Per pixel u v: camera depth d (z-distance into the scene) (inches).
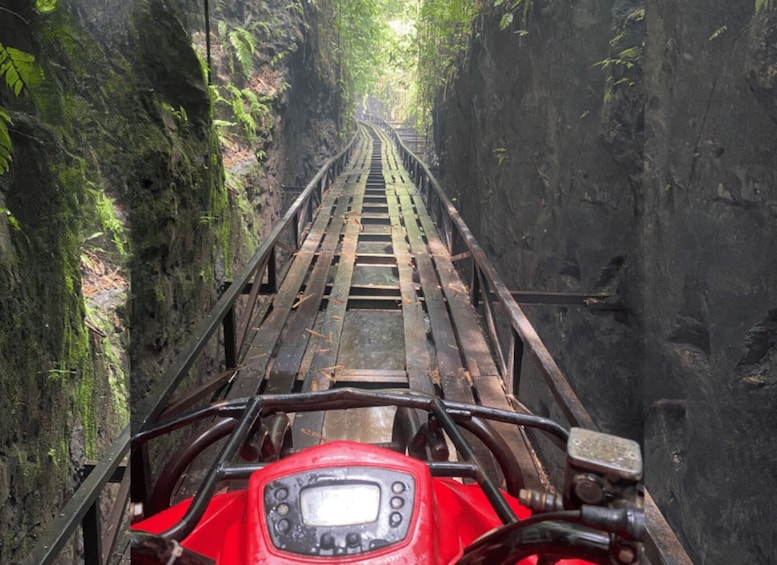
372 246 342.6
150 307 145.3
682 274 182.1
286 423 61.5
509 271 335.9
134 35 152.6
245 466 37.8
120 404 144.3
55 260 101.3
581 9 243.4
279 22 436.8
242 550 26.3
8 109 91.7
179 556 28.0
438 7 422.9
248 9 403.9
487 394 153.4
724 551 161.6
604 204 232.4
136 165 141.2
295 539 25.3
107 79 136.6
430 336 203.9
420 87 712.4
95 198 131.4
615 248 224.8
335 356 180.5
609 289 226.2
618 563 21.9
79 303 113.6
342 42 708.0
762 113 144.1
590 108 242.7
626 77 205.0
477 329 201.8
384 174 690.2
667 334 188.4
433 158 674.2
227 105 339.3
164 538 28.2
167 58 166.1
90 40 123.6
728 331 162.7
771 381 150.1
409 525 25.8
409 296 239.3
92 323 141.2
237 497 38.5
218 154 204.8
